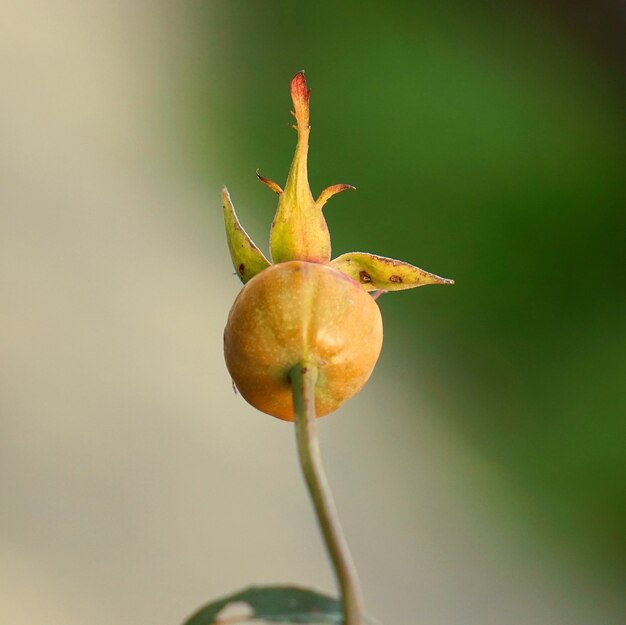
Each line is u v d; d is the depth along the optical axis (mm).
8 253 787
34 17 977
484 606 754
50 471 678
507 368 958
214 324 839
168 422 739
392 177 1022
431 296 989
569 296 1000
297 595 294
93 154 922
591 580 836
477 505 840
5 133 879
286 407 326
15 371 727
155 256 873
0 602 599
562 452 914
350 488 784
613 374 959
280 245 340
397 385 921
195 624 293
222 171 987
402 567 745
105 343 773
